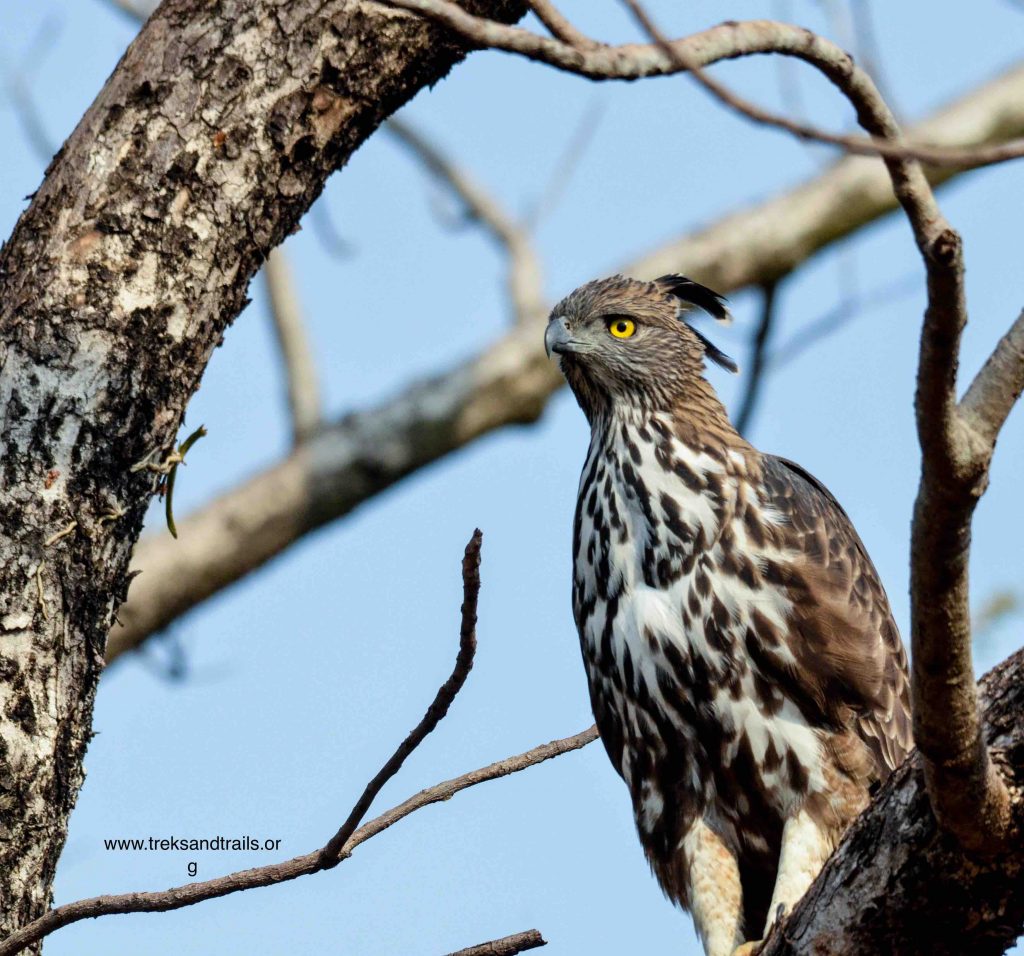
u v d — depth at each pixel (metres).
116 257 8.15
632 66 5.66
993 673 7.49
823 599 10.90
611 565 11.48
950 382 6.17
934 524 6.45
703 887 11.03
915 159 5.75
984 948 7.48
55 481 7.93
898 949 7.54
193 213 8.29
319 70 8.54
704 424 12.33
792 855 10.55
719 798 11.10
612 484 11.72
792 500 11.32
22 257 8.19
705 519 11.19
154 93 8.33
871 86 6.25
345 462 20.02
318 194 8.84
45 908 7.90
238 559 19.53
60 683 7.90
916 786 7.41
